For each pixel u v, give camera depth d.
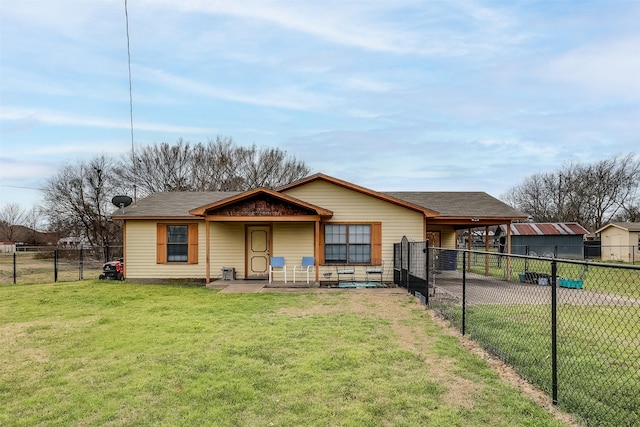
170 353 5.94
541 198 54.25
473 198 18.36
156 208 16.11
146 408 4.12
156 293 12.38
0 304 10.67
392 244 14.66
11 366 5.54
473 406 4.07
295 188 14.78
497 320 7.88
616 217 47.31
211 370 5.19
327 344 6.37
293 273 14.76
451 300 10.48
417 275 11.13
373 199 14.73
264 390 4.54
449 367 5.27
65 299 11.36
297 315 8.76
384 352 5.92
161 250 15.53
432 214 14.64
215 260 15.44
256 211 13.95
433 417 3.83
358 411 3.97
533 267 19.00
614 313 8.02
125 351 6.11
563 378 4.76
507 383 4.70
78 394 4.51
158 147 36.09
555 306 4.14
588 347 6.00
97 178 34.44
